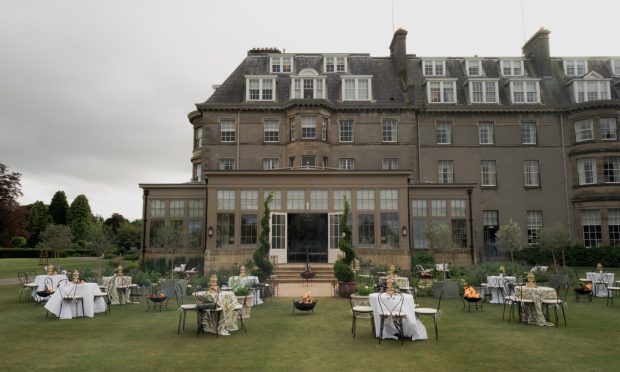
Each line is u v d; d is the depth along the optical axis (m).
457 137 36.19
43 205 77.00
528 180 36.22
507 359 8.82
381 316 10.26
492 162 36.31
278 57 38.16
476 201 35.62
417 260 27.34
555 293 12.40
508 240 22.45
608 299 16.70
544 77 38.81
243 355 9.18
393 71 38.91
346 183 26.67
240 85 37.38
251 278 16.55
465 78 38.81
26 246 70.62
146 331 11.63
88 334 11.26
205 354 9.27
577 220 35.34
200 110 35.75
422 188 30.23
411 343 10.21
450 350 9.55
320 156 34.00
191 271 24.83
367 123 35.53
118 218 81.12
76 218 76.94
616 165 34.59
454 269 24.16
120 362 8.66
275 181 26.75
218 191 26.70
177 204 29.19
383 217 26.39
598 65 39.94
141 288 18.89
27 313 14.56
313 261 31.33
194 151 38.66
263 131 35.41
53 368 8.27
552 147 36.25
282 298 18.19
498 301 16.62
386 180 26.64
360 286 14.46
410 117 35.66
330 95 36.78
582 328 11.85
